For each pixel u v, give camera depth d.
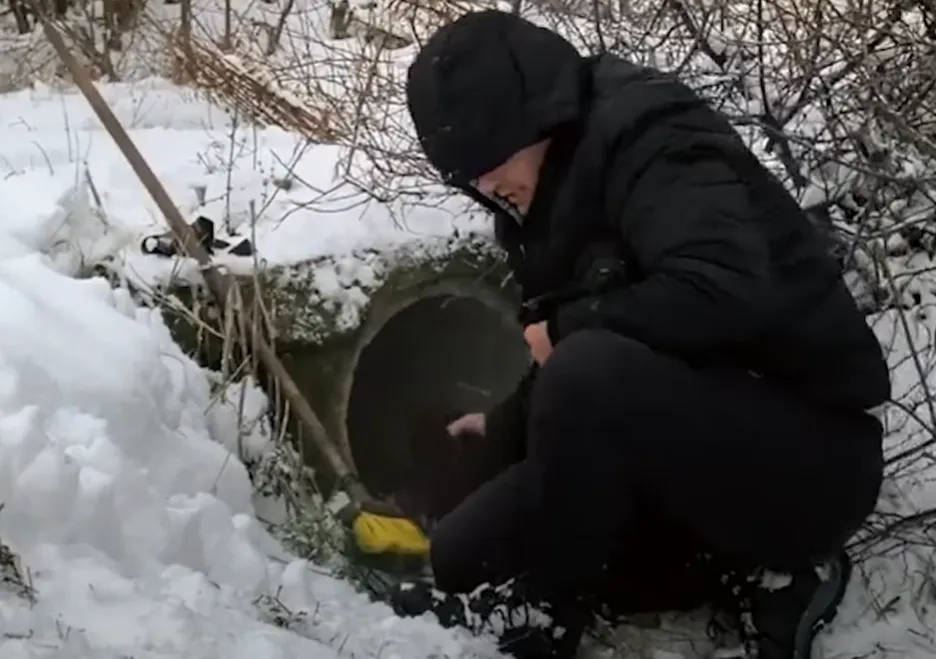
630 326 2.14
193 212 3.19
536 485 2.22
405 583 2.69
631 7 3.74
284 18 5.70
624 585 2.49
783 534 2.26
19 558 2.02
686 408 2.13
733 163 2.11
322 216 3.19
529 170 2.24
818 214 3.07
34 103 4.37
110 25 6.27
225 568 2.46
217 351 2.98
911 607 2.67
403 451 3.17
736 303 2.06
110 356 2.62
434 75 2.15
